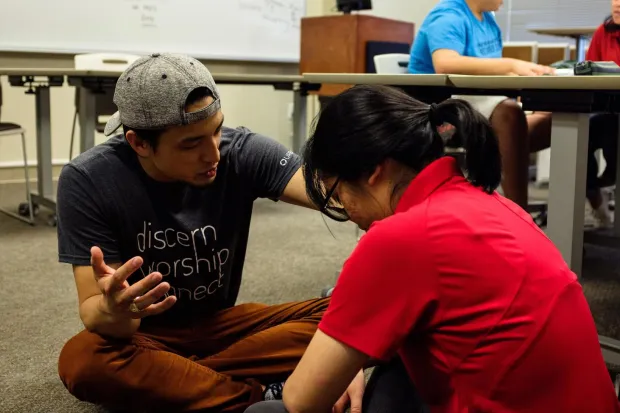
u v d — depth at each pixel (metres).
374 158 0.82
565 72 1.86
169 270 1.34
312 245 2.96
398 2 5.38
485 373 0.81
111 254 1.26
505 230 0.82
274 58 5.28
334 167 0.85
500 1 2.68
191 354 1.45
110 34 4.45
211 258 1.37
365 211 0.89
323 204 0.91
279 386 1.35
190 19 4.79
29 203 3.31
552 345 0.79
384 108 0.83
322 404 0.86
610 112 1.70
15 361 1.71
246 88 5.28
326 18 4.27
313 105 5.18
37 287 2.33
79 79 3.07
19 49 4.11
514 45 3.82
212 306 1.45
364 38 4.18
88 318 1.19
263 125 5.44
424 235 0.79
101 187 1.24
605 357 1.65
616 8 2.85
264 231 3.23
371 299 0.81
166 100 1.10
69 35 4.29
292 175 1.36
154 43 4.65
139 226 1.28
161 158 1.16
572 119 1.62
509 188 2.71
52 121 4.48
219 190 1.34
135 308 1.12
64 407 1.48
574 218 1.65
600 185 3.12
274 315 1.47
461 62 2.38
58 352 1.77
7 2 4.04
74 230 1.23
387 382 1.12
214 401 1.28
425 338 0.85
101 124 3.62
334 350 0.83
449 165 0.85
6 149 4.36
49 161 3.41
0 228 3.22
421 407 1.05
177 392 1.25
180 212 1.31
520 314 0.79
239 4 5.00
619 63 2.96
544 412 0.81
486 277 0.79
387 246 0.80
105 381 1.23
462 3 2.61
